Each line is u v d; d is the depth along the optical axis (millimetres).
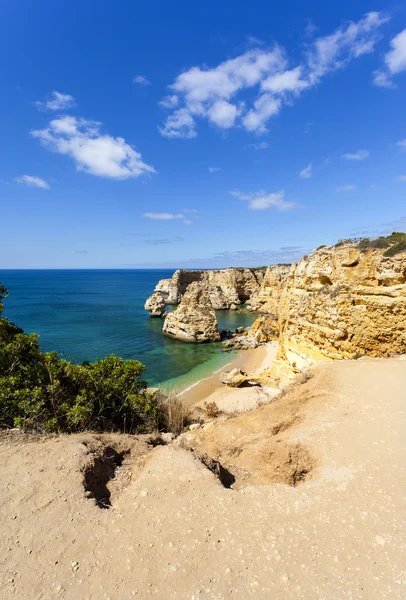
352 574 4293
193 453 7609
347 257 19062
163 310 71062
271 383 26031
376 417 9281
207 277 100750
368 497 5934
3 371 10852
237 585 4129
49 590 4090
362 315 17516
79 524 5250
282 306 27250
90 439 8414
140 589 4090
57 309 77562
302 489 6305
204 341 48125
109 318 66000
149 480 6496
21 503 5691
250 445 9477
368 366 13992
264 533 5051
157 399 15688
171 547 4758
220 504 5727
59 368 11609
